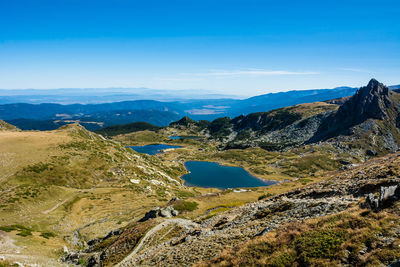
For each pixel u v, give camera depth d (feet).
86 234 240.53
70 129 630.74
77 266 155.84
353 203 90.74
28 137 493.77
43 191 315.78
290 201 126.41
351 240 62.90
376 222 66.18
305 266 61.77
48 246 183.93
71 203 313.32
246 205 185.26
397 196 75.05
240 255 76.64
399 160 136.36
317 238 68.64
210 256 91.45
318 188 148.66
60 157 435.53
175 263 99.55
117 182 434.71
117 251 162.30
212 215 191.42
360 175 137.08
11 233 187.01
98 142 606.14
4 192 299.38
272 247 75.10
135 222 231.50
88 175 422.82
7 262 119.65
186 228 170.60
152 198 387.96
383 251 53.83
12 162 374.22
